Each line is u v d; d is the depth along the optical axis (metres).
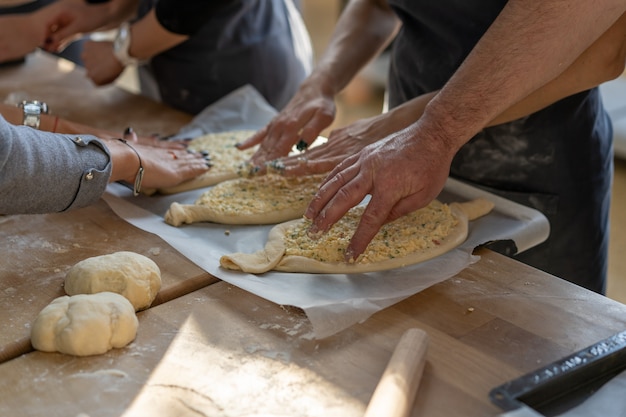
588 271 1.66
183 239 1.28
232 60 2.06
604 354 0.91
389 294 1.09
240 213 1.34
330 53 1.70
